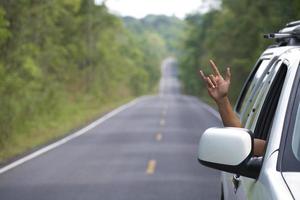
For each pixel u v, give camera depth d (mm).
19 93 34562
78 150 26156
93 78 89000
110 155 24156
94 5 86812
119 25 93000
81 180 17906
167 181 17688
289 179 4121
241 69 77938
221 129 4598
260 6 58531
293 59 5094
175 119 48844
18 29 36281
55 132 37281
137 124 43000
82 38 84562
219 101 5801
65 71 69125
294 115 4543
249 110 7031
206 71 104875
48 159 22984
